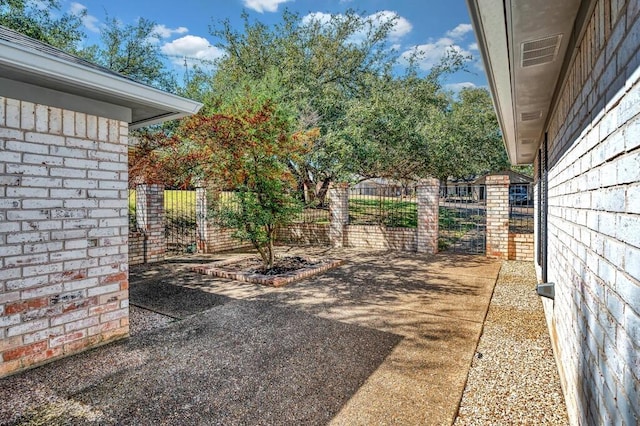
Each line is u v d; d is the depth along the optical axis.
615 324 1.43
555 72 3.08
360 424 2.50
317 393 2.89
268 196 7.20
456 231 13.17
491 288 6.28
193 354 3.61
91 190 3.68
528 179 17.81
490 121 17.05
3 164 3.07
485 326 4.43
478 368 3.33
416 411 2.64
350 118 10.51
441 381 3.08
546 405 2.72
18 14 8.74
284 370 3.28
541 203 5.70
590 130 1.93
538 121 4.83
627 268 1.29
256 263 8.26
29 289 3.25
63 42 9.64
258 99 6.57
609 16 1.52
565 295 2.87
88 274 3.67
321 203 12.38
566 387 2.70
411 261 8.84
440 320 4.62
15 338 3.17
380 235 10.88
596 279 1.77
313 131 7.75
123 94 3.55
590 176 1.92
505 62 2.68
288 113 7.16
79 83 3.19
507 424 2.50
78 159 3.57
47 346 3.38
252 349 3.72
